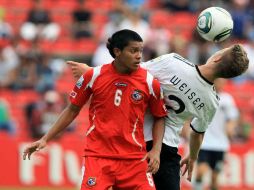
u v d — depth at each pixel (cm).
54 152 5650
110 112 2519
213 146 4531
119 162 2514
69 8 8225
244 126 6144
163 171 2711
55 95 6003
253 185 5819
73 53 7462
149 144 2661
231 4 8406
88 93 2558
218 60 2603
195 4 8594
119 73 2523
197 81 2628
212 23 2652
